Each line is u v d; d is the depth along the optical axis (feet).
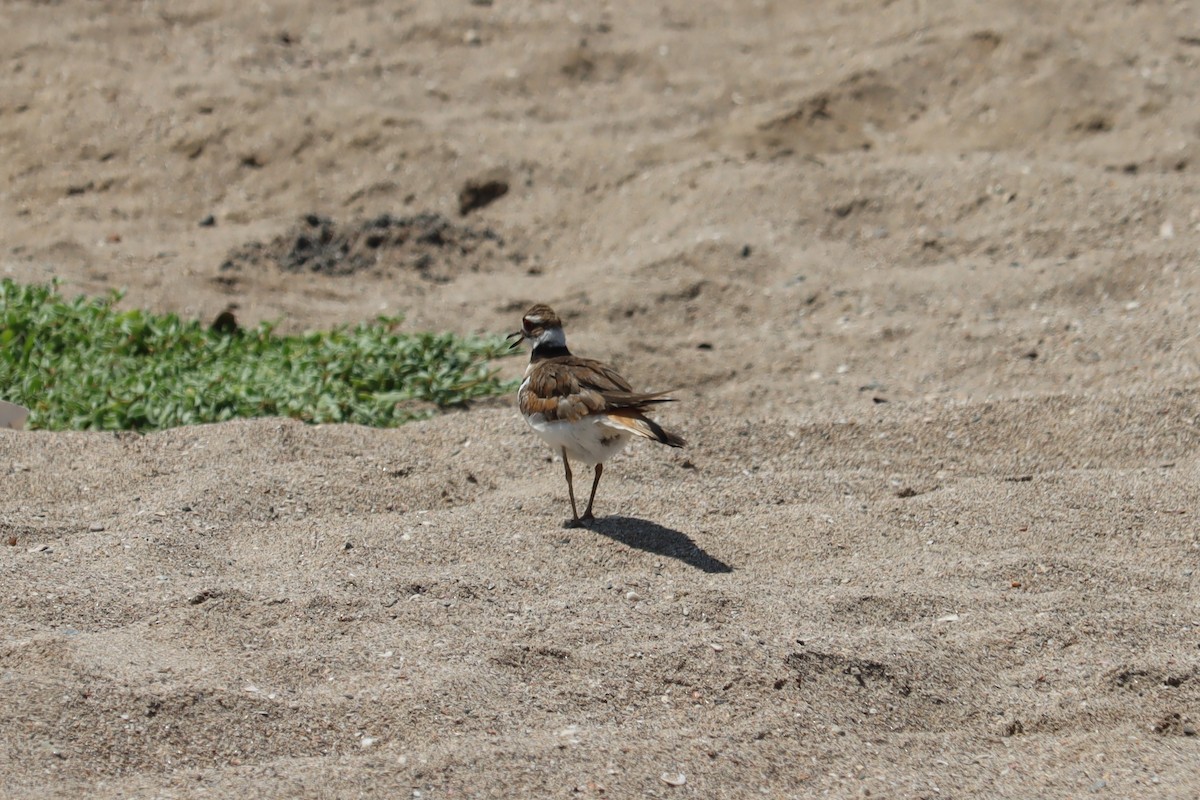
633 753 21.85
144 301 49.65
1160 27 68.08
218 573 28.12
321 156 62.54
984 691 24.41
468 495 33.78
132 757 21.42
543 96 69.10
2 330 44.04
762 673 24.23
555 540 30.30
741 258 53.78
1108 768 22.04
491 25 74.84
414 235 56.75
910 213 56.24
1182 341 42.88
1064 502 32.35
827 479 34.32
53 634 24.63
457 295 52.90
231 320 46.75
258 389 40.50
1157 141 58.23
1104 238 52.13
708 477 35.42
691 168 60.13
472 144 63.36
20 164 62.54
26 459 33.99
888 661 24.82
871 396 42.93
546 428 30.04
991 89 63.36
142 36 72.59
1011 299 49.34
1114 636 25.94
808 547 30.42
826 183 58.08
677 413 39.81
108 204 59.93
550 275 55.16
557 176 61.52
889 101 64.59
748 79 69.10
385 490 33.14
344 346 43.70
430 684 23.36
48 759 21.11
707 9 77.46
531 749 21.79
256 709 22.59
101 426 38.83
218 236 56.75
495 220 59.36
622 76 70.44
